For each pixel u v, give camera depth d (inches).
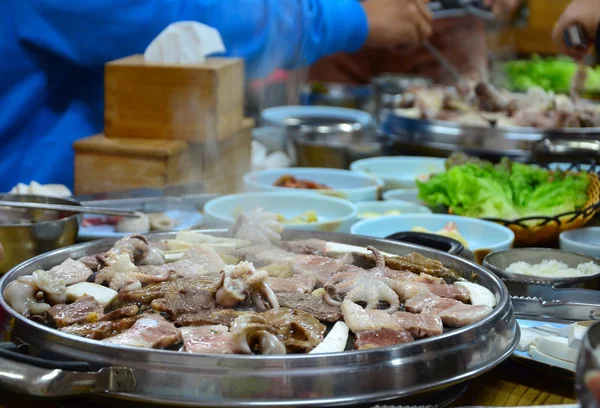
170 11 56.7
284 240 39.8
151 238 38.7
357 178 52.7
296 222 43.8
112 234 43.1
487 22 86.7
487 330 29.9
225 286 32.5
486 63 87.1
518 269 39.1
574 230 44.3
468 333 28.9
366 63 94.1
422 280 34.8
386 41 71.4
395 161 56.6
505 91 65.5
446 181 47.9
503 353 30.4
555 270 38.9
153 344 28.9
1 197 42.1
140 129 51.1
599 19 65.9
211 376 25.8
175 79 50.5
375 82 81.6
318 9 66.4
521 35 112.7
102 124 58.8
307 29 65.2
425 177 52.7
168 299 32.5
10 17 54.7
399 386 26.9
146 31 56.1
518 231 45.1
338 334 30.7
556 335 33.5
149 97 50.7
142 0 55.7
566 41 67.9
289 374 25.8
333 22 66.9
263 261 36.7
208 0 58.9
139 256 36.3
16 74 55.3
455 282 35.2
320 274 35.4
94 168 49.6
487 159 55.4
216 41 53.4
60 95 57.5
